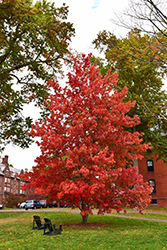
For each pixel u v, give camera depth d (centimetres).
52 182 1156
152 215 2042
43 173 1162
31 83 1903
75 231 1070
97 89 1228
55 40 1584
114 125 1221
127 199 1196
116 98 1229
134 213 2167
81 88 1258
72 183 1005
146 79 1455
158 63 594
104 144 1205
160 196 3084
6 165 6794
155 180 3172
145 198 1209
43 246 800
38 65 1791
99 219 1614
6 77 1503
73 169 1191
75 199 1155
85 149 1046
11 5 1269
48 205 3969
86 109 1208
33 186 1170
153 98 1956
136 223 1425
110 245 811
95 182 1085
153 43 599
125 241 868
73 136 1149
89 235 969
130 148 1232
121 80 1873
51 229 1020
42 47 1708
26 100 1930
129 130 2328
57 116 1231
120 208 1193
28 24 1393
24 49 1762
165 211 2442
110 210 1168
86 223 1370
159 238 928
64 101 1212
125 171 1232
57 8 1518
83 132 1156
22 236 1019
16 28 1548
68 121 1246
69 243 836
